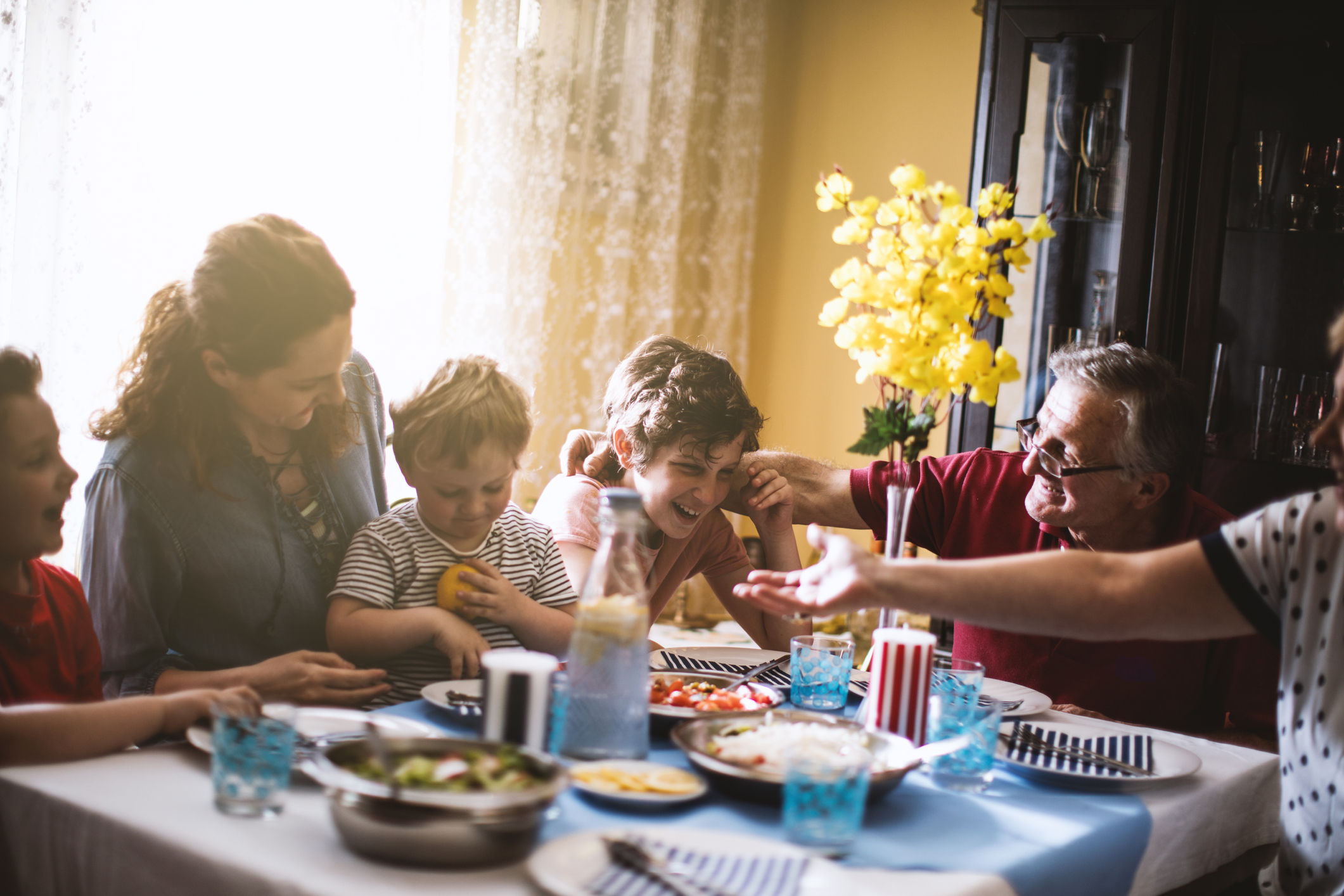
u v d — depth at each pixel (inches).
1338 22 95.7
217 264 50.8
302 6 104.9
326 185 108.4
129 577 51.1
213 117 99.4
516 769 33.8
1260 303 100.8
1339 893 41.1
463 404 52.9
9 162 83.8
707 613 153.0
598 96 136.2
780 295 159.6
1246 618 43.3
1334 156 97.7
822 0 155.2
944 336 43.6
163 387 52.5
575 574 64.7
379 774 33.0
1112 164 104.7
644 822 35.3
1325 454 97.5
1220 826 45.6
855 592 42.1
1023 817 39.1
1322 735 42.4
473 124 121.3
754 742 39.2
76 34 86.9
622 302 140.6
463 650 51.6
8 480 45.3
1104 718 56.9
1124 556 44.1
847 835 33.7
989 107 108.6
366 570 53.8
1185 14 100.6
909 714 44.9
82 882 34.5
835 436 155.4
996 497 72.4
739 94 152.9
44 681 48.0
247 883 30.6
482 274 122.5
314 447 57.6
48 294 86.5
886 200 150.3
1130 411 61.6
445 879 30.5
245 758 34.0
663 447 62.6
